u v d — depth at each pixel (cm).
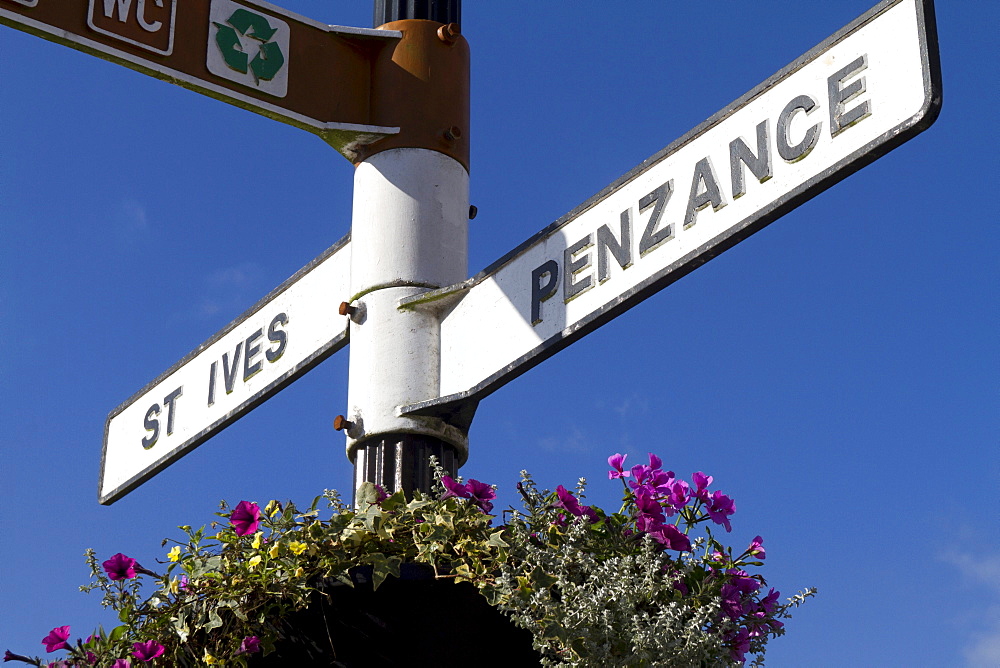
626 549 313
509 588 292
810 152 304
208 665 311
